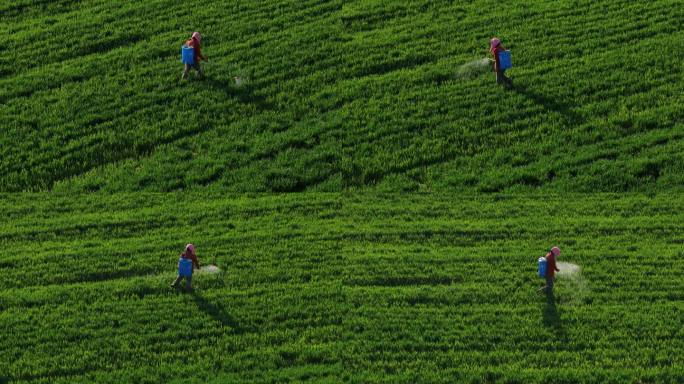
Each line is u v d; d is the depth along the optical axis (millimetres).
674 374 53406
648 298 58469
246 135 72875
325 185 68688
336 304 58375
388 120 73688
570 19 83000
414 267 61000
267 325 57094
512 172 69000
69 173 70625
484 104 74250
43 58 81312
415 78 77188
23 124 74312
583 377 53406
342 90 76500
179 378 53812
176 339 56219
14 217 66188
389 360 54938
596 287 59250
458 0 86375
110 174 70250
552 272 58188
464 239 63469
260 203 67000
